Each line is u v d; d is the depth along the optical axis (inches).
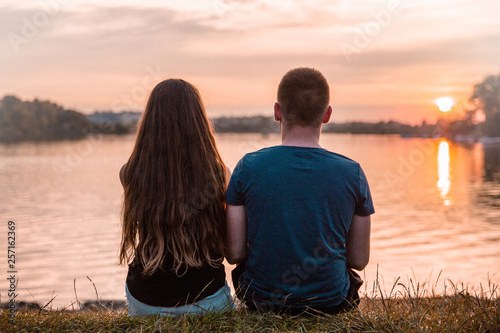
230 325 95.1
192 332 91.4
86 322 99.4
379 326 95.1
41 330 96.1
